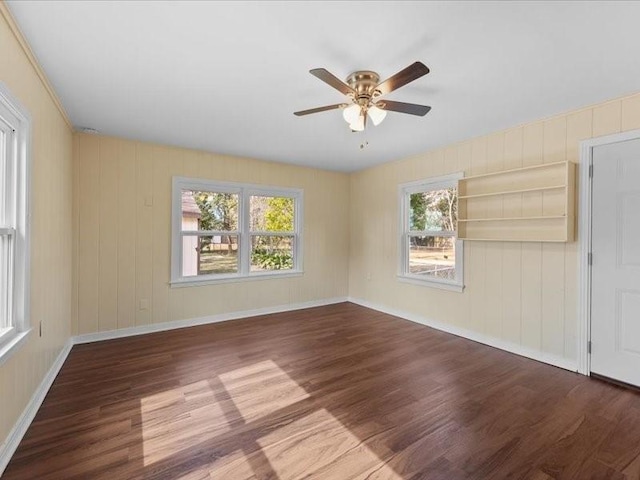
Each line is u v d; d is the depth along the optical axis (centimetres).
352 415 212
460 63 208
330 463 168
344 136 360
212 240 439
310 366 292
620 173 258
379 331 397
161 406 221
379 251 504
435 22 169
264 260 487
